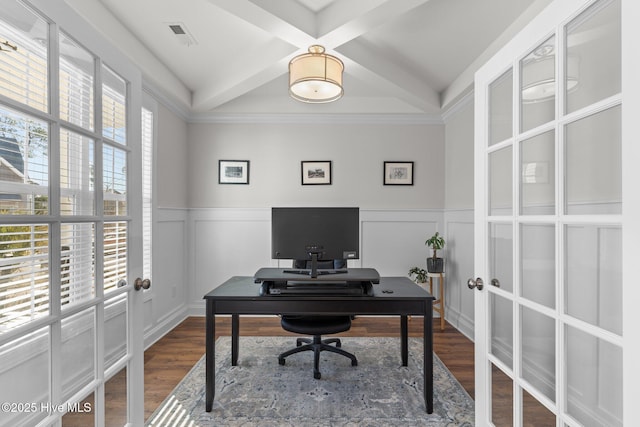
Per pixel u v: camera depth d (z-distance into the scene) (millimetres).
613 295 982
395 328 3539
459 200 3584
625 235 890
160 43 2637
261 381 2361
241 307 2029
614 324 979
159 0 2098
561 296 1160
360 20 2098
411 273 3826
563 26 1149
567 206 1144
